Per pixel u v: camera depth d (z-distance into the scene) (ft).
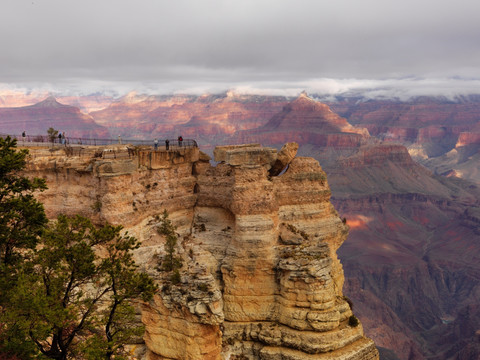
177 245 162.30
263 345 158.51
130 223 162.20
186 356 131.34
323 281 156.56
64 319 90.94
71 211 162.40
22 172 161.48
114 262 104.27
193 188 192.03
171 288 133.28
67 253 96.89
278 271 163.32
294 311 157.28
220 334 135.44
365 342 158.92
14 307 87.15
